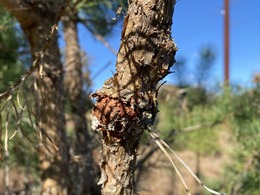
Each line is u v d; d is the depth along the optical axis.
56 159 0.49
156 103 0.27
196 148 0.91
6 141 0.32
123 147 0.28
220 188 0.79
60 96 0.49
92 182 0.68
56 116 0.49
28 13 0.46
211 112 0.85
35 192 0.79
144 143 0.77
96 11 0.68
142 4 0.26
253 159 0.78
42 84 0.40
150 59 0.26
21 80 0.35
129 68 0.26
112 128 0.27
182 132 0.83
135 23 0.26
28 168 0.76
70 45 0.70
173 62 0.27
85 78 0.80
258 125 0.78
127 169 0.28
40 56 0.34
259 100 0.81
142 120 0.27
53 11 0.47
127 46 0.26
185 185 0.26
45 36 0.47
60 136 0.49
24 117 0.59
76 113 0.71
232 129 0.82
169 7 0.26
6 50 0.67
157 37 0.26
